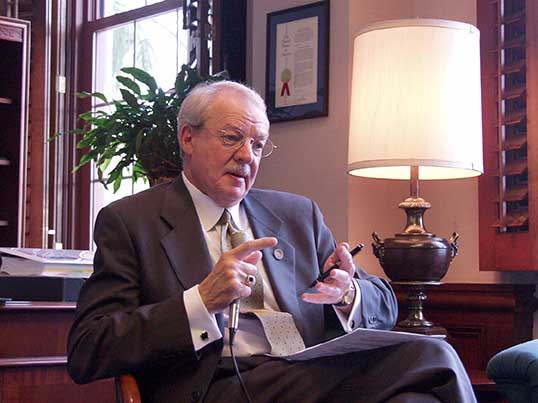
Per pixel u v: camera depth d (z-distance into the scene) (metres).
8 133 5.06
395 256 3.12
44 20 5.45
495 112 3.63
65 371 3.06
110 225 2.51
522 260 3.52
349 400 2.34
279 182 4.31
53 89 5.54
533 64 3.49
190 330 2.29
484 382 3.24
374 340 2.28
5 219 5.04
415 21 3.06
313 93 4.18
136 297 2.44
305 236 2.78
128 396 2.21
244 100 2.59
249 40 4.53
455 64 3.07
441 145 3.03
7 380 2.95
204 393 2.34
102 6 5.68
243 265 2.29
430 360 2.24
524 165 3.54
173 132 3.82
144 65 5.37
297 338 2.55
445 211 4.05
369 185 4.08
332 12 4.15
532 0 3.50
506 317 3.64
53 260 3.31
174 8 5.21
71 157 5.58
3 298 3.21
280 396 2.36
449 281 4.01
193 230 2.56
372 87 3.11
